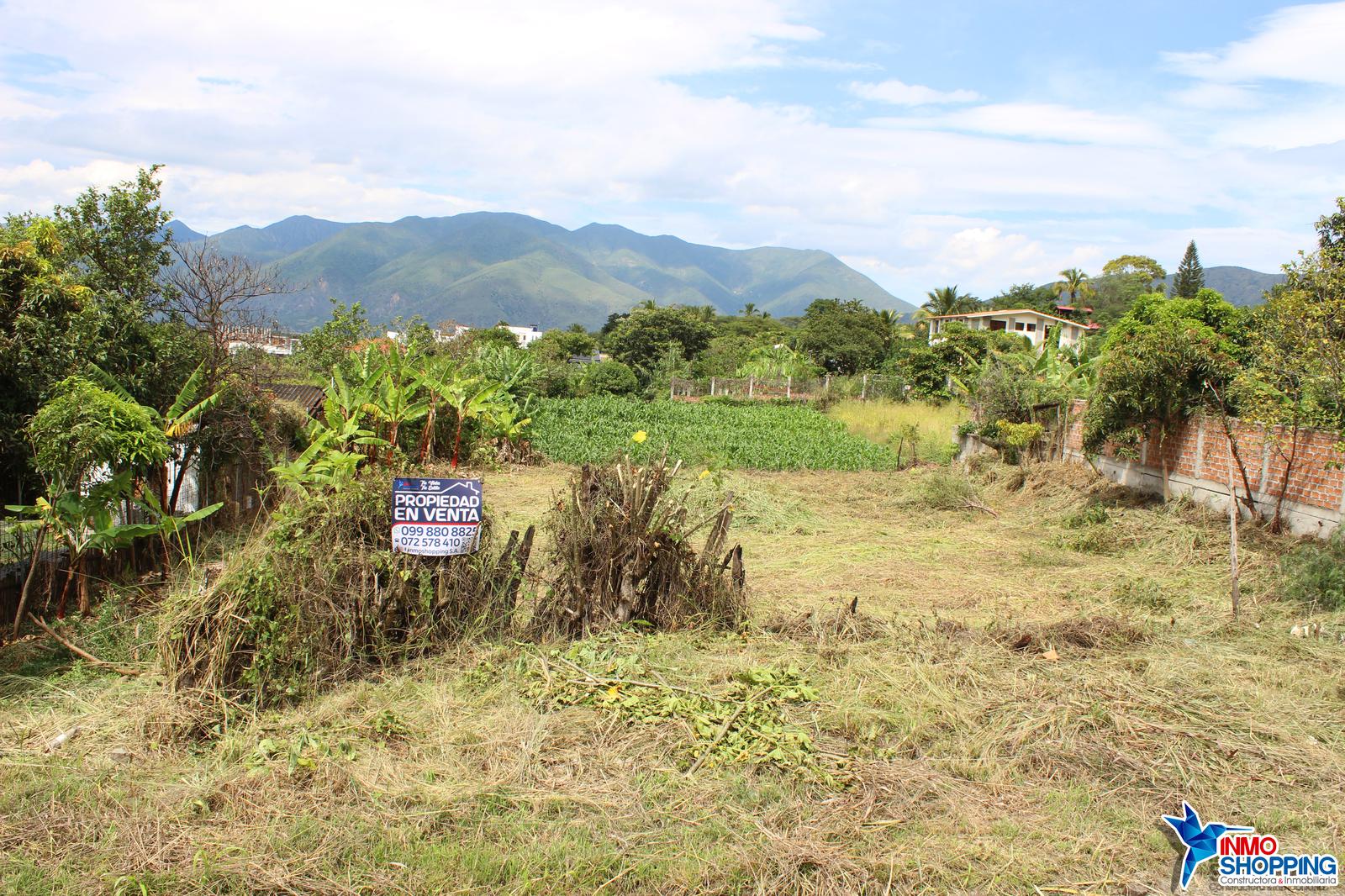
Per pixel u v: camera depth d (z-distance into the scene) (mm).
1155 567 10422
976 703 5621
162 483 9227
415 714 5348
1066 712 5438
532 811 4324
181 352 10203
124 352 9289
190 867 3834
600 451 22312
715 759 4840
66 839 4066
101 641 6676
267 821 4199
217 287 11453
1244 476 11211
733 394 38656
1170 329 12938
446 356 24891
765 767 4801
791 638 6973
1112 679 6035
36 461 7164
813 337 55656
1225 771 4844
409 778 4594
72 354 8203
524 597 7363
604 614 6910
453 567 6457
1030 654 6664
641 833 4125
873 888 3760
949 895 3742
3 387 7926
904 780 4656
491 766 4730
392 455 16438
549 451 22391
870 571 10203
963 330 36500
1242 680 6176
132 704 5535
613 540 6973
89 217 12633
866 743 5121
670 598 7137
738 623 7156
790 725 5297
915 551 11484
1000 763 4871
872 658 6402
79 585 7477
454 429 20359
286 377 18297
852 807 4383
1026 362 20891
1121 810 4418
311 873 3822
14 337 7840
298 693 5547
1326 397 10086
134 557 8508
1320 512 10391
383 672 5918
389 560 6223
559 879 3771
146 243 12898
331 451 12766
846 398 36406
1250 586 9102
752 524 13070
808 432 26516
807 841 4043
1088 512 13070
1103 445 15492
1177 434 13289
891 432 26953
